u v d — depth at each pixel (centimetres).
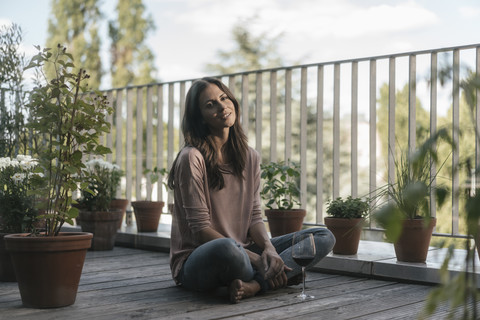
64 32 1492
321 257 262
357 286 281
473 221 57
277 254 250
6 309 225
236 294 234
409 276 289
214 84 257
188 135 260
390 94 362
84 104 228
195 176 246
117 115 546
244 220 264
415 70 347
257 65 1347
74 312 219
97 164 425
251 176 269
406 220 296
